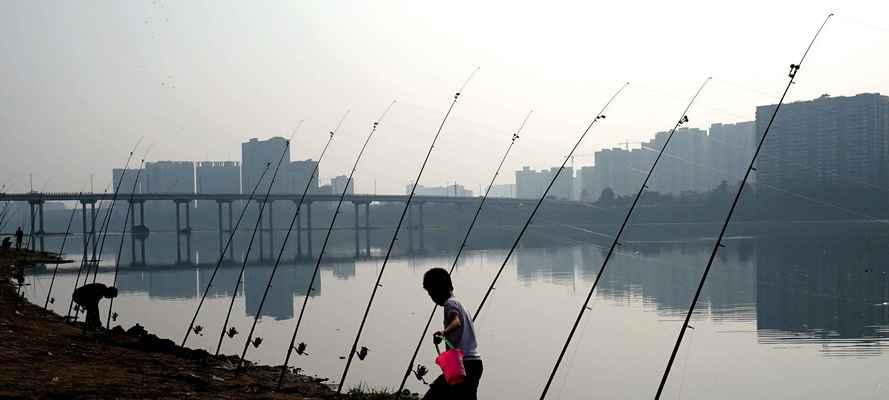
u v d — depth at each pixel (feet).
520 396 57.21
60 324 70.90
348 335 82.48
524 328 89.45
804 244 233.96
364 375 61.16
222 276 171.32
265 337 81.10
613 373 65.31
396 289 135.23
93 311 69.41
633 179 591.78
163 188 474.49
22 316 72.18
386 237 438.81
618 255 218.38
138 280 160.66
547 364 68.95
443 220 653.71
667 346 77.71
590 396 57.31
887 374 64.28
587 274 160.56
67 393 36.40
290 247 334.85
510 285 140.67
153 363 50.03
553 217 490.08
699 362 69.87
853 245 222.69
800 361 70.03
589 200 608.19
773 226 315.78
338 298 121.49
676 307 107.55
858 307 104.47
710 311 103.04
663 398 57.16
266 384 48.42
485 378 63.52
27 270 174.81
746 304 109.91
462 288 136.26
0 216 217.15
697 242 272.10
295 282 153.07
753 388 60.44
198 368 50.62
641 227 414.82
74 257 250.16
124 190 429.38
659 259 198.90
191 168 485.15
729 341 80.48
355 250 291.99
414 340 79.10
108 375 42.63
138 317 98.68
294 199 405.18
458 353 25.58
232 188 518.78
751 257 196.75
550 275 160.04
